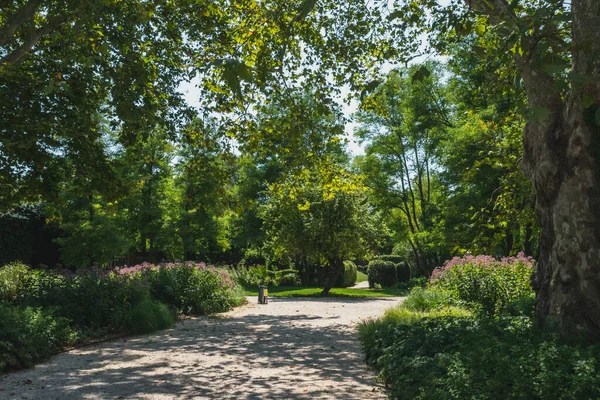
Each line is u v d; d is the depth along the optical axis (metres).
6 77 11.43
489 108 23.19
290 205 27.84
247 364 8.70
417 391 5.41
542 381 4.38
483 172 22.41
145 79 11.28
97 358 9.35
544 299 6.96
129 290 13.80
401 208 36.44
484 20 8.27
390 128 35.00
